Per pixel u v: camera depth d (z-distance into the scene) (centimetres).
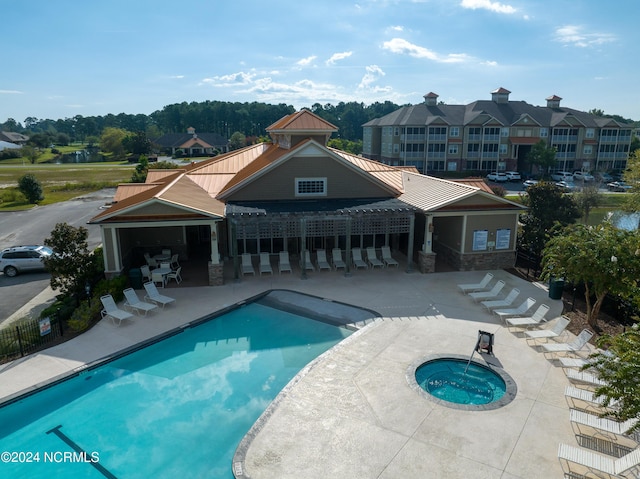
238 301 2077
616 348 1056
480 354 1553
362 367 1477
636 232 1725
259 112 17150
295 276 2447
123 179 7806
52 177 8231
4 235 3725
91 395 1383
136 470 1083
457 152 7812
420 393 1323
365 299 2102
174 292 2211
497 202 2467
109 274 2241
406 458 1062
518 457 1063
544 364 1486
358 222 2531
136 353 1636
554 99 8525
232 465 1055
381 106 17862
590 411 1232
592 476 1006
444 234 2689
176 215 2222
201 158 12156
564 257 1748
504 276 2436
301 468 1035
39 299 2223
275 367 1539
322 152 2628
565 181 6719
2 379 1428
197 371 1516
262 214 2302
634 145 9000
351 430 1163
